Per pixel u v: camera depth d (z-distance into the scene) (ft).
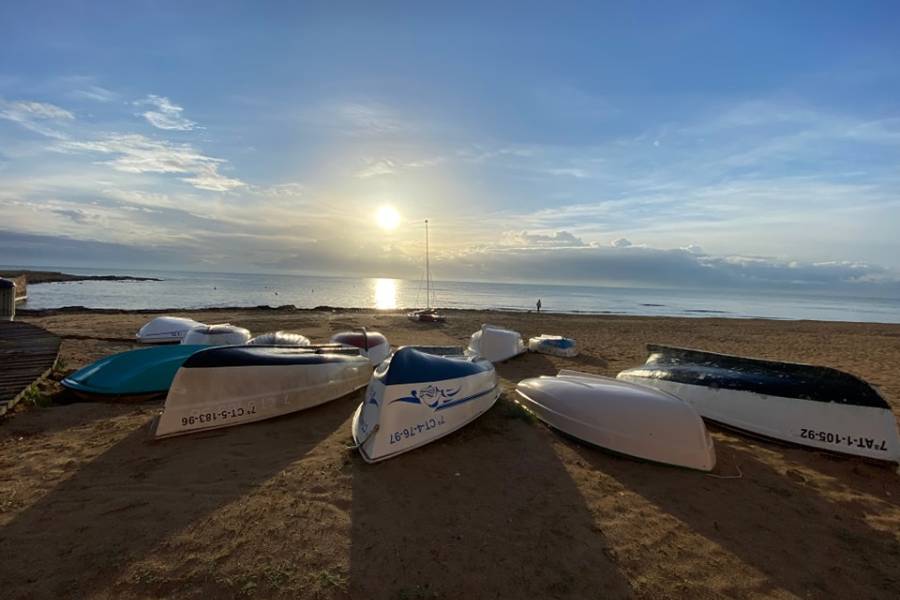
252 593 7.80
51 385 19.22
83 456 12.86
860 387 14.60
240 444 14.05
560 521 10.38
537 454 14.11
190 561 8.55
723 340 46.93
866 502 11.71
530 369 28.02
